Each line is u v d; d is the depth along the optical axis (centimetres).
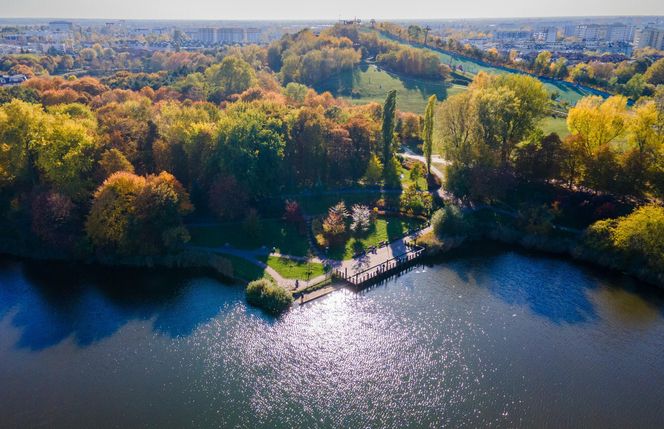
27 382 5862
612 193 9538
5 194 9256
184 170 9800
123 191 8269
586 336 6712
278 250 8625
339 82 19850
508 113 10269
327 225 8888
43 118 9144
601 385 5875
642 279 7950
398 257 8475
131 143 9931
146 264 8331
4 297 7538
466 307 7350
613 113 10119
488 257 8794
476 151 10050
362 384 5881
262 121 10306
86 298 7519
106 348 6438
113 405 5550
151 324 6912
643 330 6844
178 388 5791
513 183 9819
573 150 9694
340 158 10581
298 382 5903
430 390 5784
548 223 9025
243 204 9150
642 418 5438
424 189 10862
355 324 6950
